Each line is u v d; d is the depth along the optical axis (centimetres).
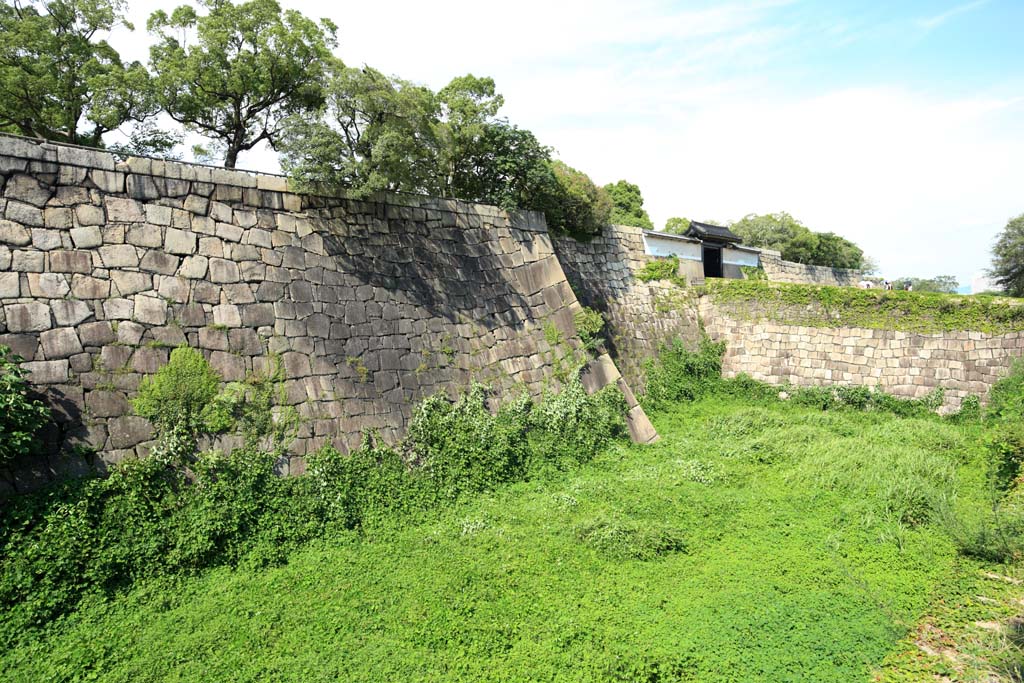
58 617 862
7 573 848
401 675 788
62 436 966
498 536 1191
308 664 799
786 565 1116
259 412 1172
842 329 2473
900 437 1794
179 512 1020
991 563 1152
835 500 1405
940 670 841
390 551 1112
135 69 1554
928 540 1220
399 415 1391
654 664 830
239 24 1622
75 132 1630
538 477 1518
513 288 1789
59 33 1562
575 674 803
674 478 1522
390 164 1430
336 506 1176
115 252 1075
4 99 1502
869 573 1104
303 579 1002
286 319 1266
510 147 1956
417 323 1507
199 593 951
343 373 1323
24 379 938
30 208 1000
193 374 1106
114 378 1032
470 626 891
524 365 1716
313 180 1345
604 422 1753
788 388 2505
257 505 1098
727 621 927
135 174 1120
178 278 1140
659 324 2556
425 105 1592
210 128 1720
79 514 927
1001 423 1984
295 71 1697
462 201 1733
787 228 4512
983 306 2298
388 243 1516
